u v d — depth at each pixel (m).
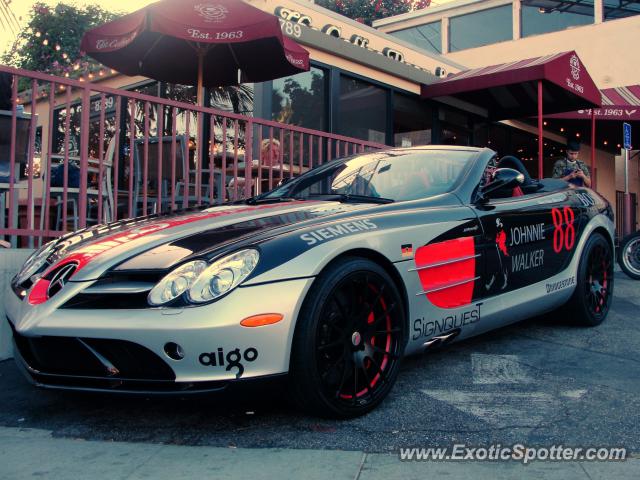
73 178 5.09
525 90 9.90
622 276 7.62
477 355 3.60
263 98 7.73
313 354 2.38
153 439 2.39
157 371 2.28
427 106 10.27
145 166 4.40
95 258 2.58
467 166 3.61
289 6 8.11
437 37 17.78
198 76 6.70
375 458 2.15
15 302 2.73
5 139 3.95
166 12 5.32
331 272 2.47
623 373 3.24
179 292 2.27
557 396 2.85
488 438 2.34
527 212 3.74
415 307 2.89
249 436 2.38
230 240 2.51
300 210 2.99
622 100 11.76
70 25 11.97
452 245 3.11
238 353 2.23
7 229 3.78
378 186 3.52
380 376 2.68
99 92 4.19
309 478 1.99
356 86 8.98
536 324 4.49
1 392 3.08
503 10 16.72
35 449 2.31
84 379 2.41
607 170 16.16
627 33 15.30
